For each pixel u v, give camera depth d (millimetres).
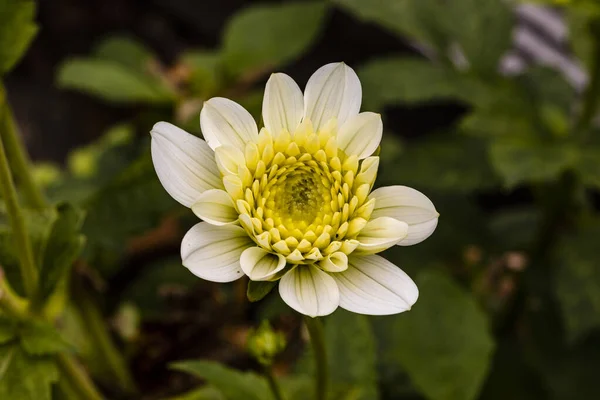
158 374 827
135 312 830
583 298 694
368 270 514
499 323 817
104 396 768
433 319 663
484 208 1045
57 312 607
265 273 504
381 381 723
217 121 514
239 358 817
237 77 952
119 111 1220
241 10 1271
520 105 696
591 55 707
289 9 936
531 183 756
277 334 568
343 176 519
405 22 724
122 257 846
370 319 733
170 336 829
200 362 590
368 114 513
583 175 665
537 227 831
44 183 1044
